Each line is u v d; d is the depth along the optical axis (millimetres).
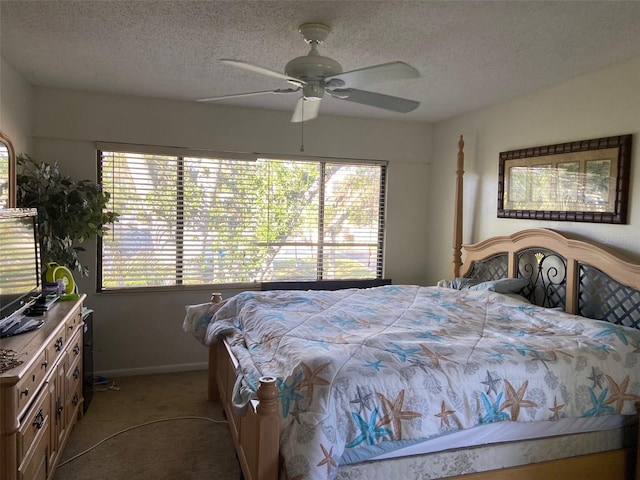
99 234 3365
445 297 3209
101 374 3801
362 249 4551
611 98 2768
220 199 4074
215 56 2727
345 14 2105
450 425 1783
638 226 2596
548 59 2662
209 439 2789
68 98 3541
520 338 2254
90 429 2885
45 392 1986
